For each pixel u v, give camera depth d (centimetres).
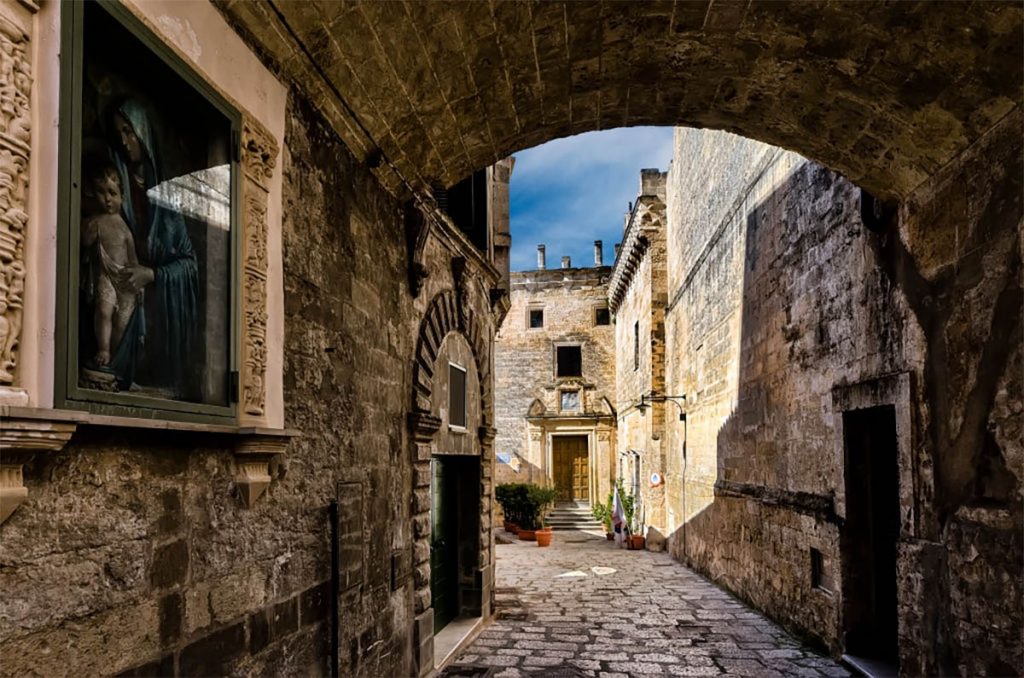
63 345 195
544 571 1294
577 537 1991
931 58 399
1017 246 385
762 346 873
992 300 408
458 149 555
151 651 241
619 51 465
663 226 1727
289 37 342
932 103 428
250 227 311
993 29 361
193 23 271
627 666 657
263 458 313
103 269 221
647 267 1781
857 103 466
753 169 919
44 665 196
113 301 224
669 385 1617
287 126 361
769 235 841
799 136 535
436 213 639
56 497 201
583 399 2430
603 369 2441
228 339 288
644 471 1783
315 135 397
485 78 475
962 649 432
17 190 186
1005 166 396
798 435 743
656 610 918
